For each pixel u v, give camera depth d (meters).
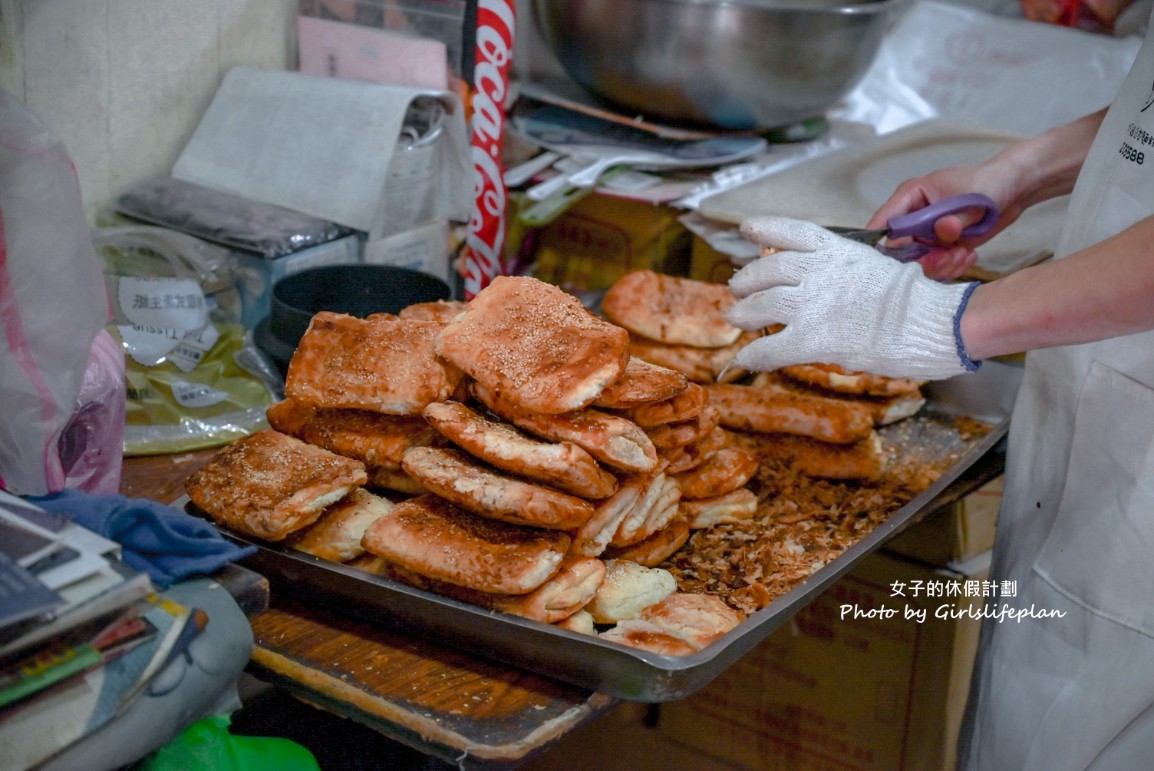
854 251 1.09
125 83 1.55
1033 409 1.25
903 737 1.69
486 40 1.52
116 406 1.08
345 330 1.09
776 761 1.88
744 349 1.14
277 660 0.93
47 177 0.92
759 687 1.84
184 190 1.60
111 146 1.57
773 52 1.75
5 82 1.38
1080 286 0.94
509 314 1.04
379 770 1.09
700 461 1.13
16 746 0.67
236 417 1.36
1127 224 1.09
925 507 1.15
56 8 1.41
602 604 1.00
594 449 0.94
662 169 1.86
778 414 1.31
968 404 1.47
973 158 1.98
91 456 1.08
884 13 1.86
